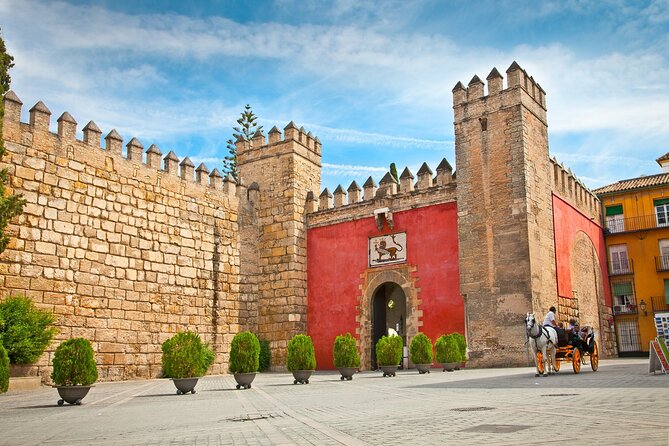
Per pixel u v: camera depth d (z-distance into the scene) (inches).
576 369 796.6
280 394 654.5
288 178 1504.7
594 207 1651.1
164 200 1242.0
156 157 1240.8
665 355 717.3
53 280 1002.1
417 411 406.0
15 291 944.9
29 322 893.8
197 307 1277.1
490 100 1221.7
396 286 1558.8
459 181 1235.9
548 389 539.8
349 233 1433.3
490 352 1123.3
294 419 396.5
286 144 1525.6
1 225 819.4
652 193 1699.1
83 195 1076.5
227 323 1343.5
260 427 360.8
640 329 1637.6
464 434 285.0
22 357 873.5
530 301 1098.1
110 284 1098.1
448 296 1240.8
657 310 1626.5
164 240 1226.6
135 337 1128.8
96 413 496.7
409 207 1341.0
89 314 1051.9
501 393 520.7
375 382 821.2
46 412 518.6
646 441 239.5
